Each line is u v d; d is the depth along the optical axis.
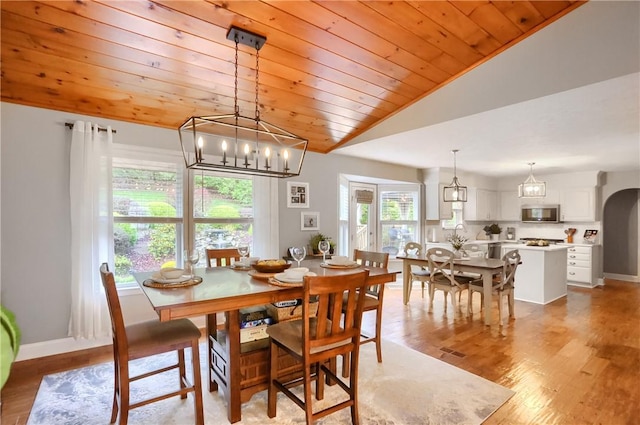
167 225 3.78
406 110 3.84
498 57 3.03
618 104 2.91
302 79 3.15
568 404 2.33
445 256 4.43
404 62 3.05
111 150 3.32
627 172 6.54
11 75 2.67
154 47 2.55
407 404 2.33
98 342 3.33
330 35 2.62
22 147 3.00
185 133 3.87
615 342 3.46
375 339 3.00
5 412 2.24
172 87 3.06
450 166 6.33
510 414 2.22
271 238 4.41
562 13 2.66
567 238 7.07
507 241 7.55
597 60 2.49
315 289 1.88
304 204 4.87
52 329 3.14
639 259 7.01
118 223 3.51
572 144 4.38
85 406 2.31
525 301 5.20
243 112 3.61
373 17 2.50
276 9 2.33
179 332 2.12
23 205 3.01
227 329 2.16
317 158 5.02
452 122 3.46
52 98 3.00
